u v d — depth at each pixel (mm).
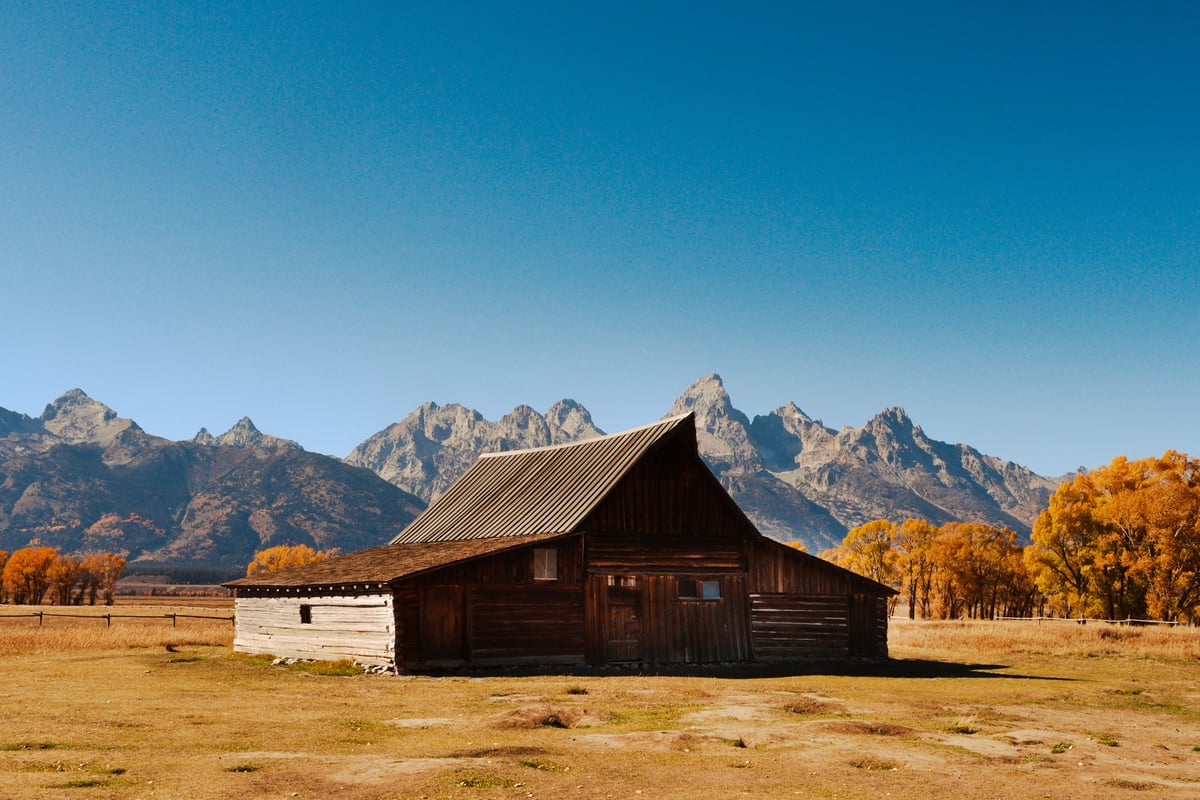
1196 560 78875
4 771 14719
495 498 46438
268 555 192000
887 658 43969
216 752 16859
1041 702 26922
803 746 18469
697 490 41594
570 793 14188
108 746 17094
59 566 176000
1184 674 36531
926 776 16078
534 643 37000
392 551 44438
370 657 35312
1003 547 113375
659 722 21406
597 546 39000
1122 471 87938
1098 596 85500
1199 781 16438
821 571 43438
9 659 33938
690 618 40312
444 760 16312
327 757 16547
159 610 108438
